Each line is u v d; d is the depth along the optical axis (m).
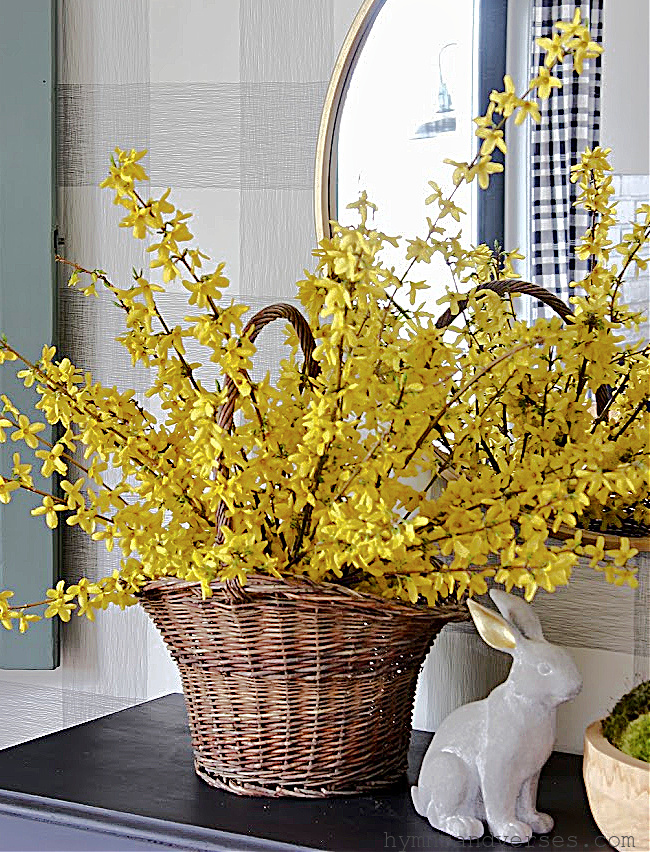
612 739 1.10
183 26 1.60
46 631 1.66
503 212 1.37
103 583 1.25
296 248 1.55
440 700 1.44
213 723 1.22
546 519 1.19
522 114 1.10
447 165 1.41
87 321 1.67
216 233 1.59
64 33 1.66
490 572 1.12
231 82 1.57
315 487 1.15
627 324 1.31
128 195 1.12
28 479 1.23
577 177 1.33
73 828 1.18
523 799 1.13
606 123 1.32
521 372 1.29
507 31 1.36
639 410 1.29
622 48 1.31
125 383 1.66
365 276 1.06
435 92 1.41
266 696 1.18
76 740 1.38
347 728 1.18
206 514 1.24
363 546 1.07
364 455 1.18
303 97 1.53
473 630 1.42
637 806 1.02
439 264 1.41
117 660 1.67
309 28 1.52
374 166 1.46
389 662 1.19
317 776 1.19
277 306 1.18
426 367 1.17
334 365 1.09
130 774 1.27
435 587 1.12
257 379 1.58
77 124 1.66
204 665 1.20
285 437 1.17
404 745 1.26
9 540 1.66
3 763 1.30
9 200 1.65
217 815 1.15
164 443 1.23
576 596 1.35
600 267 1.33
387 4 1.44
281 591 1.13
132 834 1.15
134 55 1.63
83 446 1.68
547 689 1.11
